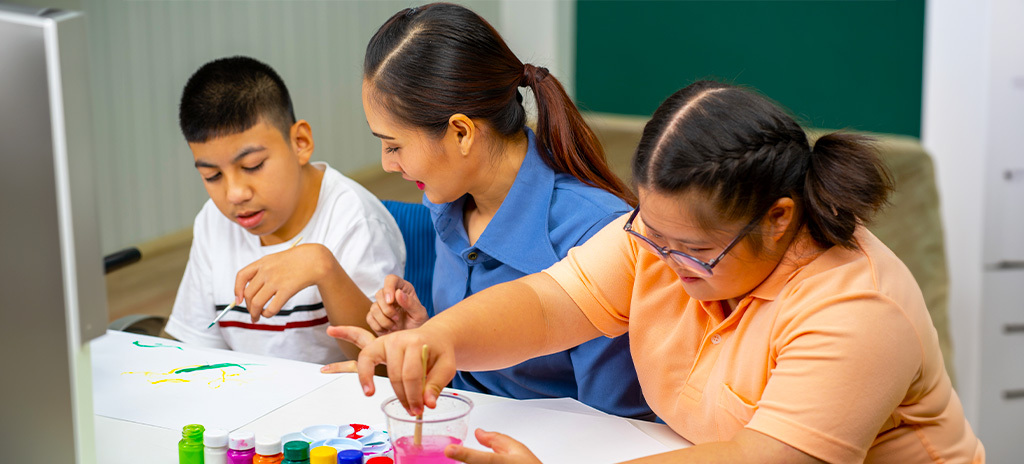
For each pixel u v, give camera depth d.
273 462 0.88
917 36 3.33
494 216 1.28
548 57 4.04
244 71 1.44
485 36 1.24
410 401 0.88
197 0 2.87
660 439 1.03
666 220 0.86
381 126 1.24
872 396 0.82
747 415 0.92
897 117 3.44
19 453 0.76
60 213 0.68
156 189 2.90
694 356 1.02
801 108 3.66
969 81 2.64
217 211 1.63
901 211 2.75
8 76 0.66
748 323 0.94
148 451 0.95
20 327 0.72
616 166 3.41
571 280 1.09
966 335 2.72
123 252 1.74
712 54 3.82
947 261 2.78
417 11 1.26
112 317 2.75
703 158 0.83
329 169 1.63
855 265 0.87
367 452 0.93
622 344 1.22
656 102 4.01
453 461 0.83
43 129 0.67
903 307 0.85
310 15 3.25
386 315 1.30
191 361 1.24
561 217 1.28
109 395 1.11
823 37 3.54
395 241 1.61
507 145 1.29
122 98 2.71
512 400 1.12
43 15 0.65
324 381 1.17
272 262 1.37
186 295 1.65
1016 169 2.61
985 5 2.56
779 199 0.85
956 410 0.95
